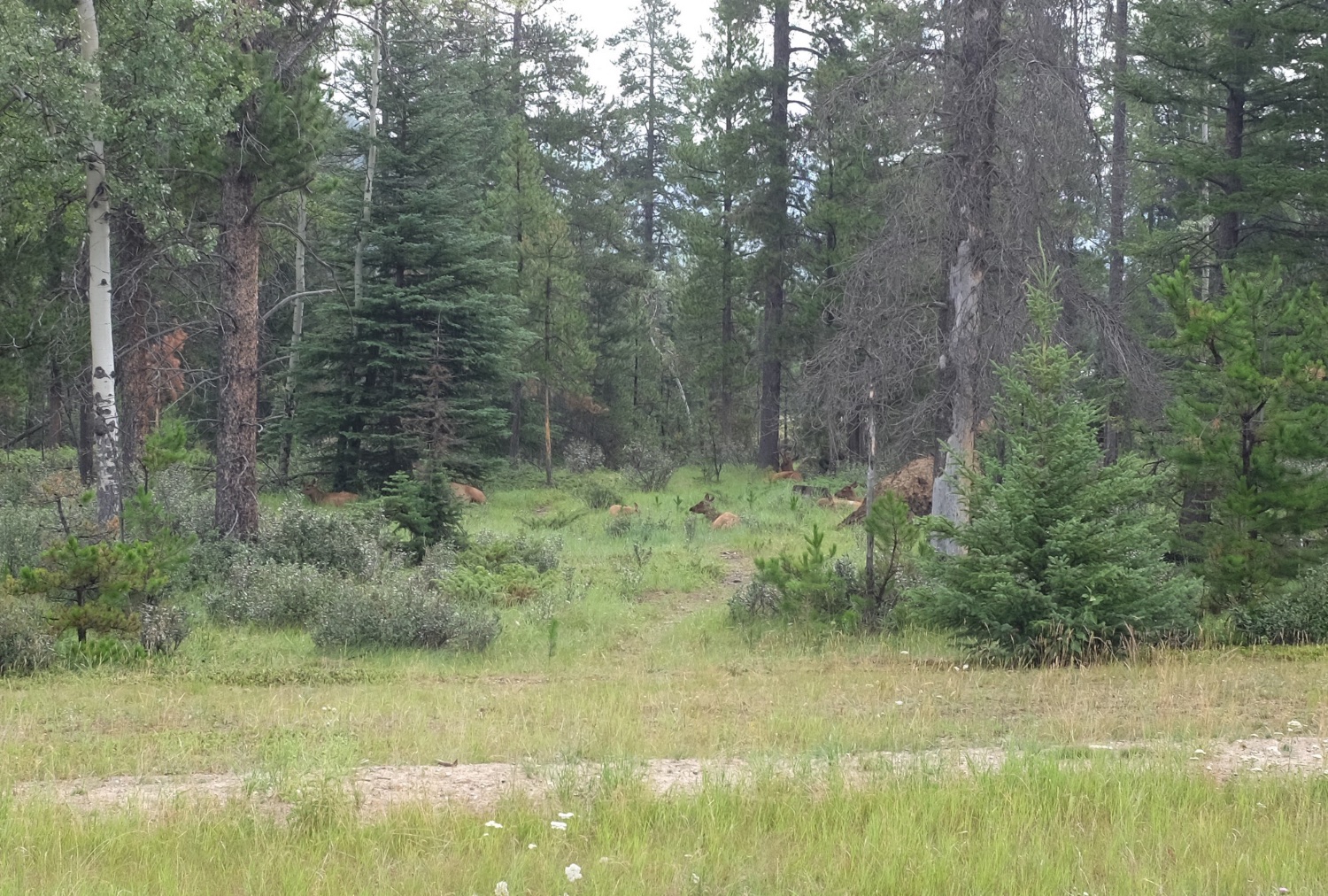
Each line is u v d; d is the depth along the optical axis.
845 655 14.07
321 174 33.09
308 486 32.16
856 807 6.85
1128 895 5.34
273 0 21.92
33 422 34.53
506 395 42.12
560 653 14.78
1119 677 11.47
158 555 14.93
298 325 35.06
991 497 13.12
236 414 21.23
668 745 9.01
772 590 17.16
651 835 6.41
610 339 50.00
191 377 32.19
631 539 26.59
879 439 18.12
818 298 38.19
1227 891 5.45
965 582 12.91
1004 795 6.91
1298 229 25.59
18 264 21.64
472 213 38.75
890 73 17.77
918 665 12.99
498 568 21.05
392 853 6.32
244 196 21.27
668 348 53.34
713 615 17.61
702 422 45.81
